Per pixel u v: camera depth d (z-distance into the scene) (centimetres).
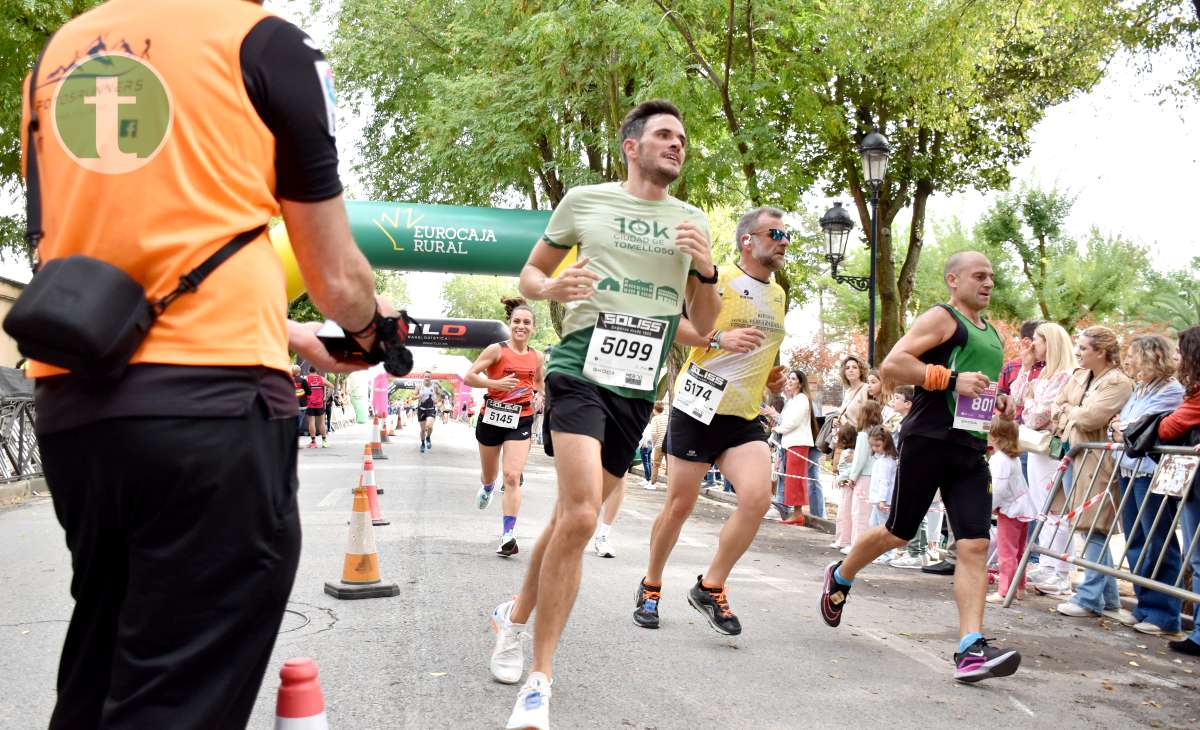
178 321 164
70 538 176
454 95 2109
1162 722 456
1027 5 1458
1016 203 2967
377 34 2445
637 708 423
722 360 547
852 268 3391
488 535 923
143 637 163
